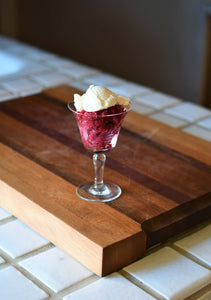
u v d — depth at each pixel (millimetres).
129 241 672
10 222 770
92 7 2271
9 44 1748
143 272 670
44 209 719
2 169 824
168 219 732
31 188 771
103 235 670
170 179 826
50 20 2459
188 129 1103
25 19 2506
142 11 2117
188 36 2027
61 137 960
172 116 1171
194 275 667
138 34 2174
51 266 679
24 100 1131
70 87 1226
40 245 721
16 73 1419
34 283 648
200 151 927
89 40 2355
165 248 720
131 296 629
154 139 966
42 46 2557
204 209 765
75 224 690
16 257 694
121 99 717
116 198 763
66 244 700
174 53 2100
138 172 843
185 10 1991
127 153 906
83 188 783
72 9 2348
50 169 837
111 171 843
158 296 631
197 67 2055
